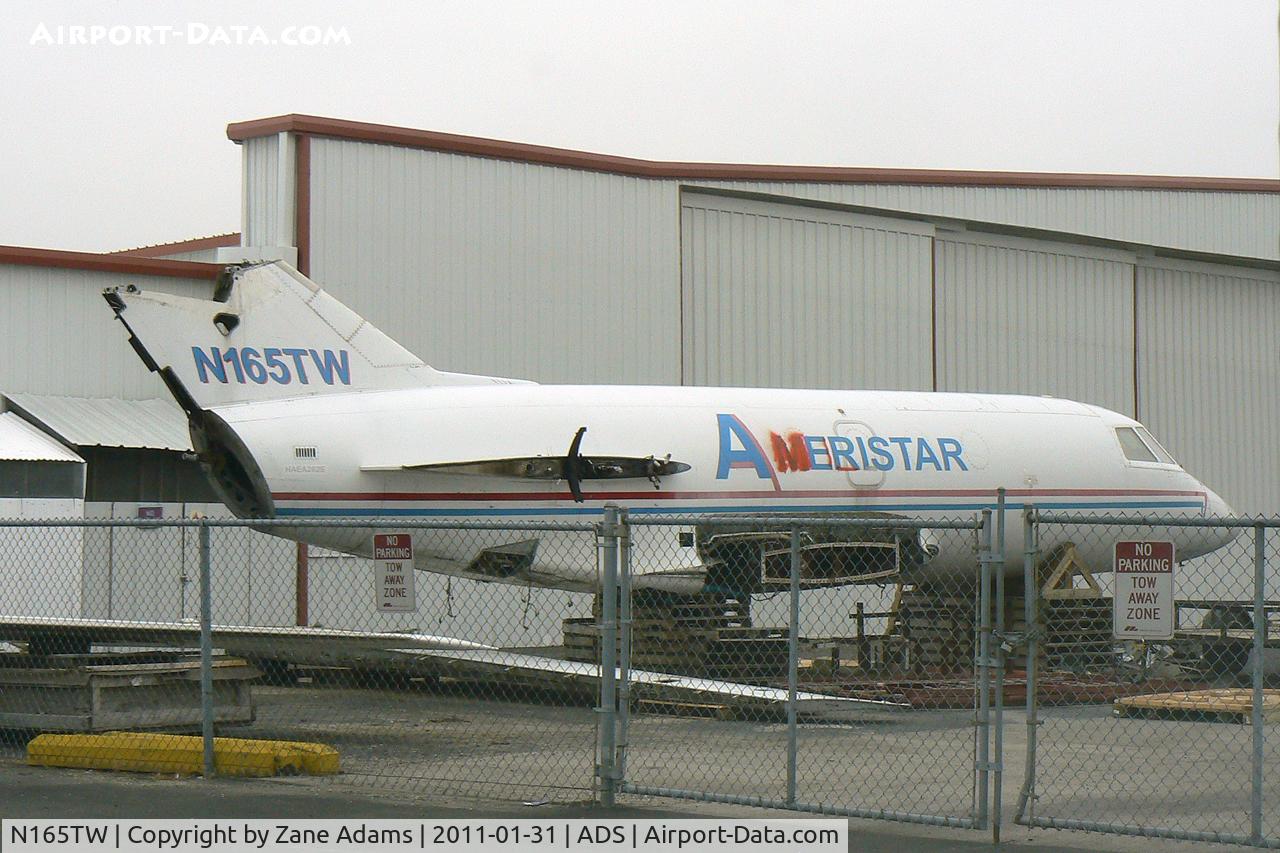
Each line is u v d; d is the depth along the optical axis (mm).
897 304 31594
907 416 23516
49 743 12023
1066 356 34406
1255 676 8641
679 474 21141
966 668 21375
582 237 27609
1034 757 9500
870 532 22578
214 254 33188
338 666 18000
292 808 10016
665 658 19750
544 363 27047
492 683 17812
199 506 24469
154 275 24984
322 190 24875
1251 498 37656
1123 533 25078
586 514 20500
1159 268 36219
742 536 21172
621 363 27938
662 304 28484
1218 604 21938
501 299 26625
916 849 8984
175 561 23969
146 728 13258
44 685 13000
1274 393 38312
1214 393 37125
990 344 33188
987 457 23719
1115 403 35188
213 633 18625
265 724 15266
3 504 21141
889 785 11648
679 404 21734
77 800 10289
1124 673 20734
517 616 24859
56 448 22031
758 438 21844
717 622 20766
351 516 19375
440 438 19812
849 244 31047
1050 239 34219
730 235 29688
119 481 23703
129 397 24797
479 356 26344
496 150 26578
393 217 25562
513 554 20281
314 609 24438
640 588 20875
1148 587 8773
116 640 16031
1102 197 35031
